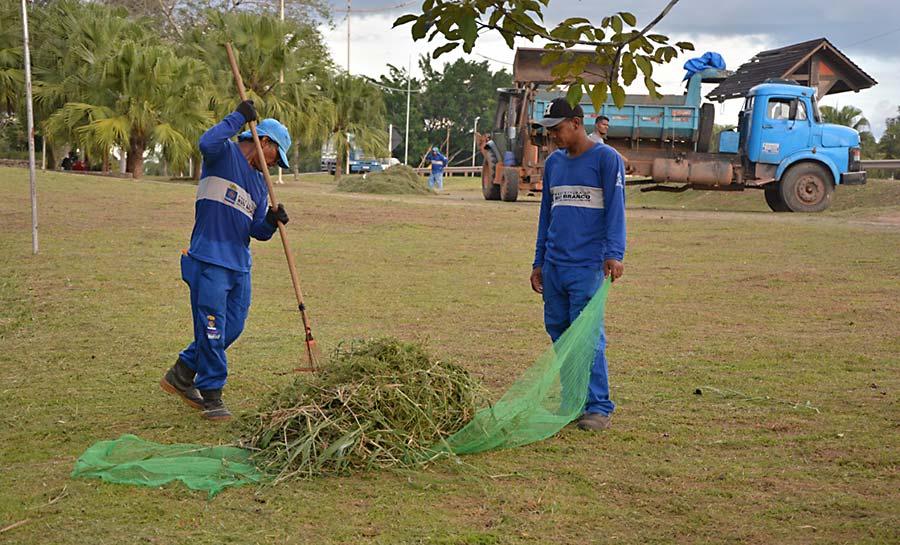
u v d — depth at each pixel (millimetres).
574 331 5371
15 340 7730
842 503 4133
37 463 4656
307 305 9664
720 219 20266
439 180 38656
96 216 17688
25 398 5930
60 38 37312
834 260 13469
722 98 25688
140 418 5543
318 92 40938
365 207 21391
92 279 10828
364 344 5426
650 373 6754
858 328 8453
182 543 3654
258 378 6531
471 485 4391
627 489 4348
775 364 7004
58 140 34938
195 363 5680
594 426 5320
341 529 3818
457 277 11906
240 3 50406
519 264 13281
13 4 37812
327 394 4867
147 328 8242
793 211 24016
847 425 5371
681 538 3771
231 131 5648
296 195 24094
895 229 17656
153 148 34406
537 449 4980
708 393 6160
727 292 10711
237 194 5727
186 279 5656
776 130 23672
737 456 4844
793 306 9695
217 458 4703
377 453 4602
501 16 3885
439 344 7746
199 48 36844
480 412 5172
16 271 11297
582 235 5539
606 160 5469
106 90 33500
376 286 11055
